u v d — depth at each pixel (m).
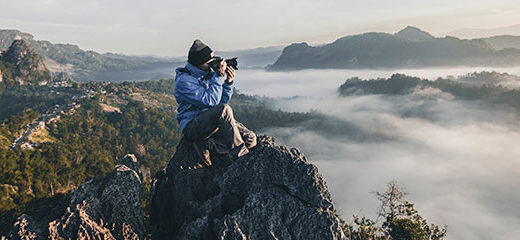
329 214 5.37
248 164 5.86
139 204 7.67
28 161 79.56
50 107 186.75
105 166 102.31
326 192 5.57
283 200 5.49
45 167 80.00
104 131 153.12
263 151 5.93
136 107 188.12
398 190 16.19
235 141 4.70
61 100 197.75
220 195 5.82
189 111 4.51
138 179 8.13
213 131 4.51
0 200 60.62
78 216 6.93
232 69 4.48
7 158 77.31
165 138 165.50
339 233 5.36
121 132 160.50
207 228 5.45
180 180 6.34
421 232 13.63
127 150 143.62
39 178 75.25
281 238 5.18
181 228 5.87
